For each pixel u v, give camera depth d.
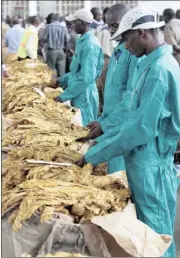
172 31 7.09
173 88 3.17
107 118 4.14
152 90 3.12
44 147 3.93
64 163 3.58
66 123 4.73
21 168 3.54
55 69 12.38
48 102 5.45
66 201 3.07
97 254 2.91
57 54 12.20
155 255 2.84
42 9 23.19
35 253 2.95
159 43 3.23
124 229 2.89
